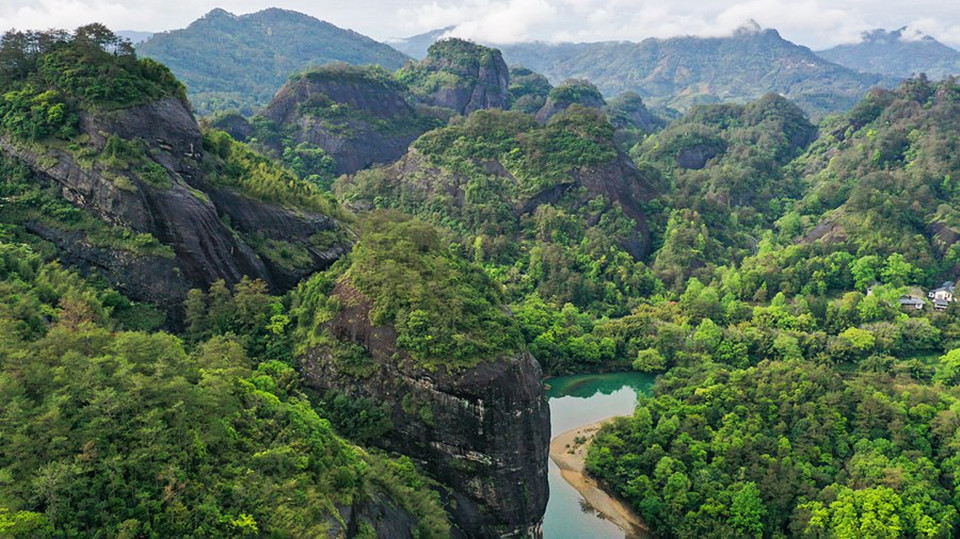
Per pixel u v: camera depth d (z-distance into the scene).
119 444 54.44
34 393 56.56
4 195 100.50
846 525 83.94
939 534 84.12
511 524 84.06
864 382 119.19
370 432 85.44
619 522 96.62
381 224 114.25
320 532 55.00
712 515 90.12
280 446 64.38
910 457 96.88
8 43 110.88
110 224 99.56
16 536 45.22
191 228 101.81
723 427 105.62
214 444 60.50
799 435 102.94
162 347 68.25
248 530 53.66
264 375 83.94
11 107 105.00
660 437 105.56
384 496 71.06
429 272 97.06
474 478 83.50
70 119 103.69
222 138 124.44
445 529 72.31
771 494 91.25
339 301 93.94
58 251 98.12
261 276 110.38
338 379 90.00
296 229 117.50
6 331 64.31
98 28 114.12
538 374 93.31
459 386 82.56
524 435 85.38
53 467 49.94
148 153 105.06
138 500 52.09
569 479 106.62
